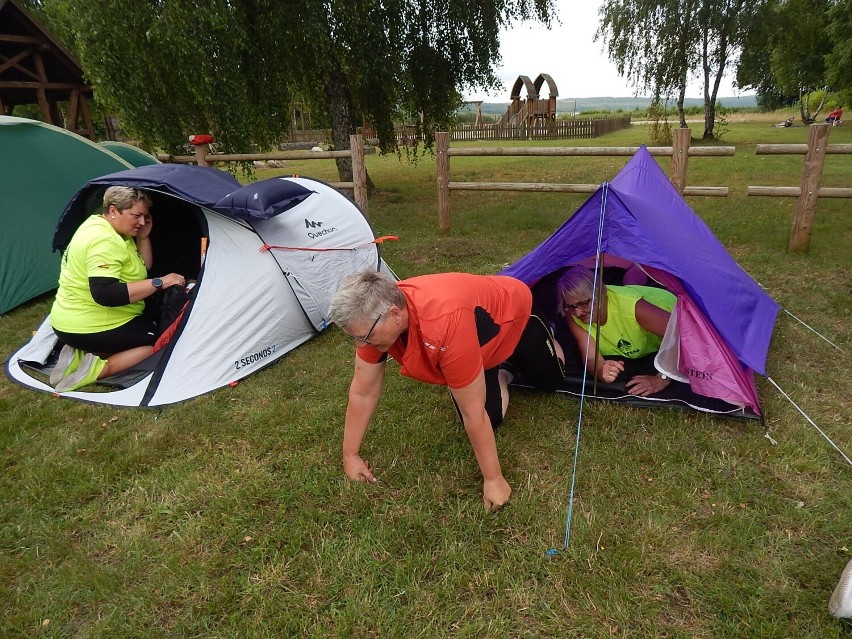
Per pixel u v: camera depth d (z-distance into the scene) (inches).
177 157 309.0
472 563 84.6
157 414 128.1
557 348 124.3
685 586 78.9
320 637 74.4
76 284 138.4
